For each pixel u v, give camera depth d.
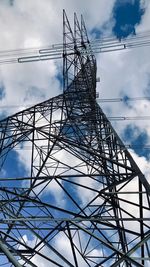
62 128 22.36
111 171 18.14
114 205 16.27
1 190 16.31
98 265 13.01
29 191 17.23
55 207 14.55
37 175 19.09
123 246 14.77
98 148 21.00
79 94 26.05
